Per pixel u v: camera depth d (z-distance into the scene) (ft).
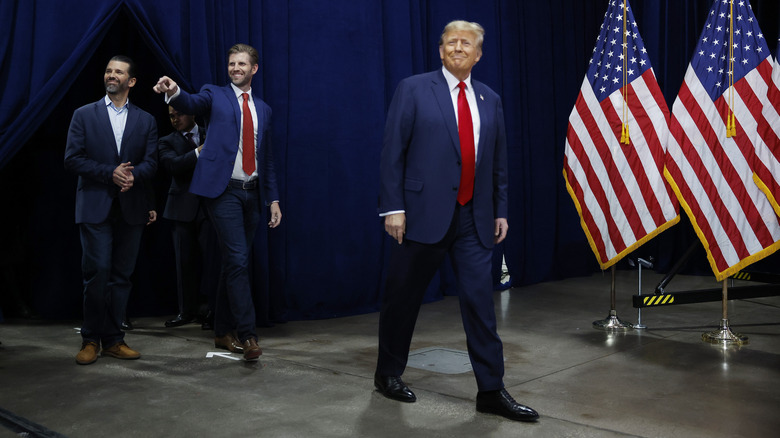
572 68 23.95
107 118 11.72
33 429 8.47
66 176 16.02
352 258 17.02
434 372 11.28
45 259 15.89
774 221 13.28
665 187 14.39
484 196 9.17
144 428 8.54
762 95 13.32
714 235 13.69
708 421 8.86
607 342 13.58
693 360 12.12
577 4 24.21
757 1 23.66
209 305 14.75
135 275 16.63
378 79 17.54
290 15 16.20
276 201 13.08
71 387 10.30
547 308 17.51
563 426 8.64
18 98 12.96
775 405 9.53
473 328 9.09
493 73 20.92
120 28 16.39
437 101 9.07
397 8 18.04
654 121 14.56
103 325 12.01
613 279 15.10
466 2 20.33
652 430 8.51
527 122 22.15
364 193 17.24
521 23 22.09
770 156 13.12
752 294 14.96
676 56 24.53
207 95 12.06
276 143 15.93
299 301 16.29
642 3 25.84
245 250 12.18
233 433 8.38
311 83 16.40
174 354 12.48
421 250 9.19
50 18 13.14
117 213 11.85
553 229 22.94
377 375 10.00
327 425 8.66
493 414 9.07
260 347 13.16
